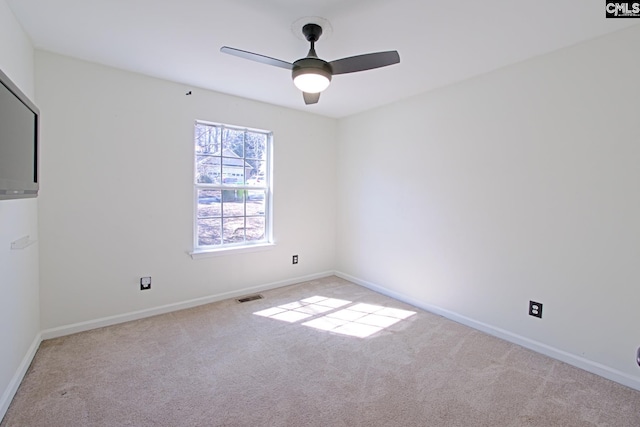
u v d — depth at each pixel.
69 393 1.83
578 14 1.80
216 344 2.45
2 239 1.69
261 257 3.72
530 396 1.87
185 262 3.15
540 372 2.12
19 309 1.96
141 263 2.89
